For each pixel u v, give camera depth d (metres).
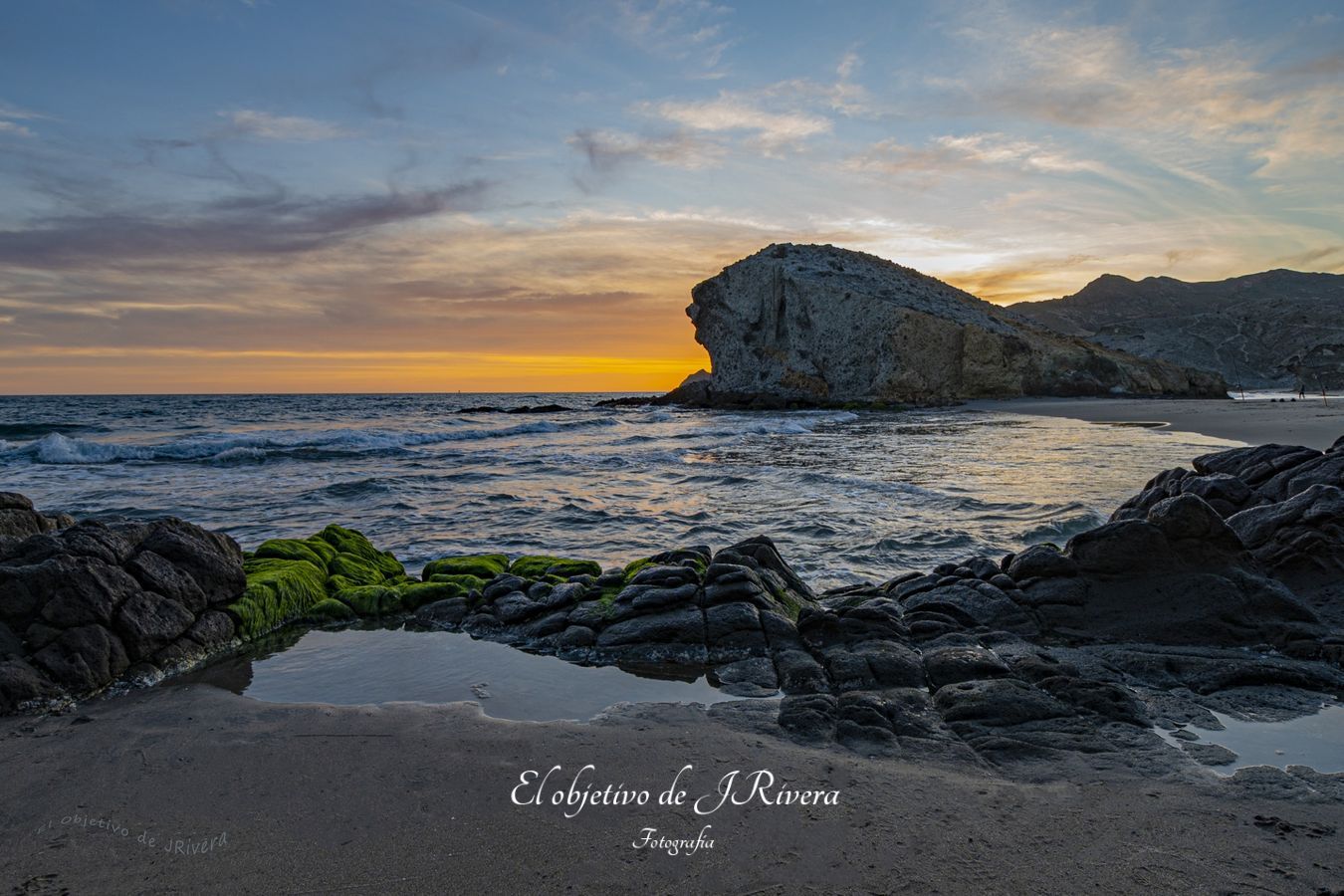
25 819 3.90
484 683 6.10
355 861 3.48
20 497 7.57
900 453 25.89
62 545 6.40
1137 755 4.55
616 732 4.95
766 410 63.88
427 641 7.26
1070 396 67.12
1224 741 4.77
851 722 4.99
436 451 29.22
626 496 17.56
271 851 3.57
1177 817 3.81
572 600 7.55
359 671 6.41
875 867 3.38
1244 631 6.52
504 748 4.70
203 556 7.14
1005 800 4.00
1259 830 3.68
